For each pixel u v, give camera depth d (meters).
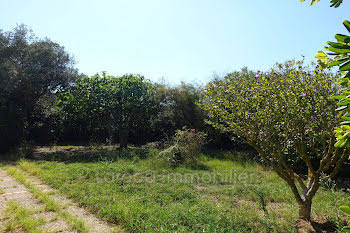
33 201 4.49
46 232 3.23
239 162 8.58
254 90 3.46
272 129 3.42
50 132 14.34
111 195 4.71
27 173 6.83
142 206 4.09
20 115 11.16
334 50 0.81
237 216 3.74
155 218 3.60
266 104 3.36
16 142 10.95
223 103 3.71
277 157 3.61
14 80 10.55
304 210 3.47
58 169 7.14
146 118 12.66
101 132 14.51
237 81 3.80
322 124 3.06
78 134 15.22
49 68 11.95
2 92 10.91
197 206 4.17
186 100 12.41
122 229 3.38
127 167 7.11
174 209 3.94
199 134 10.10
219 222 3.49
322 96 2.98
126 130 12.27
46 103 13.68
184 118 12.66
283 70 3.53
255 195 4.72
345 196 4.50
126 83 11.88
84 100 10.99
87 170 6.69
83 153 10.48
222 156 9.72
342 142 0.90
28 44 11.62
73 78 12.95
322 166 3.37
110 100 11.59
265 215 3.43
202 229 3.29
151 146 11.16
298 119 3.12
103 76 11.91
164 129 12.98
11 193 4.93
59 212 3.91
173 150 8.43
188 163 8.23
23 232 3.25
